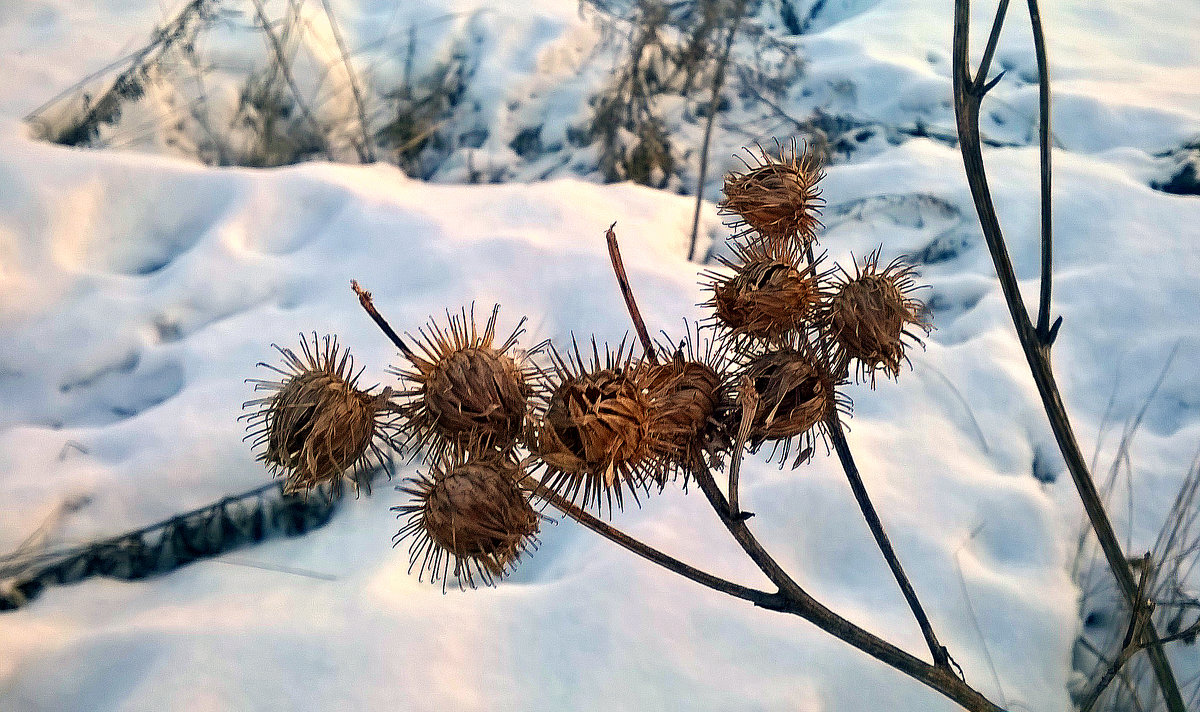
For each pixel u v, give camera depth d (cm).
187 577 34
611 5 68
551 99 61
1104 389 40
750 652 28
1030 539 33
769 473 35
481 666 28
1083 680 29
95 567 34
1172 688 23
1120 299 43
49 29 64
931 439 37
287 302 46
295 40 61
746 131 61
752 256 20
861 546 33
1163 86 61
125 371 44
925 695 27
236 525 35
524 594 30
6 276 47
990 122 60
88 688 29
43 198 50
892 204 52
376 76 62
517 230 48
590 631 29
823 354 19
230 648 29
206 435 38
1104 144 56
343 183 52
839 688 27
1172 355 40
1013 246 48
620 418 15
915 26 71
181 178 52
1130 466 35
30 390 43
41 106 57
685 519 33
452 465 17
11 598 32
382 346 42
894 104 62
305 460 17
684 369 17
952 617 30
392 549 33
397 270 46
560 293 45
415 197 52
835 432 21
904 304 19
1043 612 30
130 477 36
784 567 32
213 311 46
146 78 58
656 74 63
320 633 29
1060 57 66
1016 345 42
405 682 28
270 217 51
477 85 62
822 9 79
